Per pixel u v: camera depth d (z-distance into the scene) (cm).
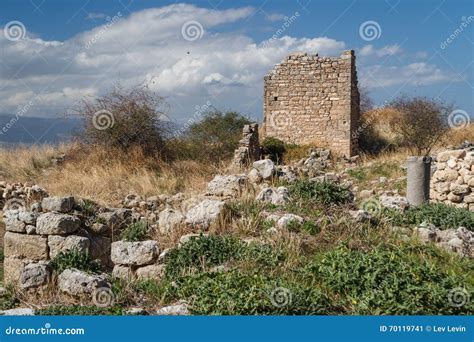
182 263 989
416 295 791
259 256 961
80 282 909
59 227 1066
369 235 1081
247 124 3038
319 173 2344
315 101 3378
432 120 3238
